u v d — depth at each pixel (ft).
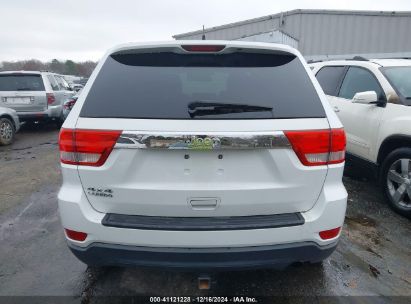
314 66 20.31
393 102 13.26
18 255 10.16
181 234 6.44
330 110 6.95
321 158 6.68
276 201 6.64
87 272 9.27
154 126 6.32
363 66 15.81
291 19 46.91
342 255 10.14
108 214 6.75
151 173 6.50
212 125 6.32
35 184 16.65
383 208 13.44
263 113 6.54
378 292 8.54
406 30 45.03
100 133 6.40
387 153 13.56
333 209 6.82
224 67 7.17
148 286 8.64
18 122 27.84
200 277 7.21
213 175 6.52
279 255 6.70
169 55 7.32
